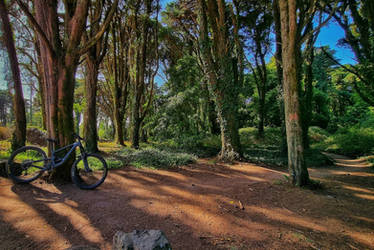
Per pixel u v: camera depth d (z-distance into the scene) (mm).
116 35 14445
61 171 4457
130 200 3719
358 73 10820
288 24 4863
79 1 4234
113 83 14289
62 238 2355
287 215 3209
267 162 8516
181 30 15391
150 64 16625
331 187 4828
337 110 28562
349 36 10922
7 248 2086
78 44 4492
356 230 2725
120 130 14227
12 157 4191
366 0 9102
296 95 4867
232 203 3717
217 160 8711
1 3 6402
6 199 3301
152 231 1304
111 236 2451
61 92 4449
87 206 3309
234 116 8820
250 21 14148
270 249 2258
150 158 7730
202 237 2506
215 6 8945
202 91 12141
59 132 4484
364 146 11469
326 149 14766
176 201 3791
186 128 12383
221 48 8750
